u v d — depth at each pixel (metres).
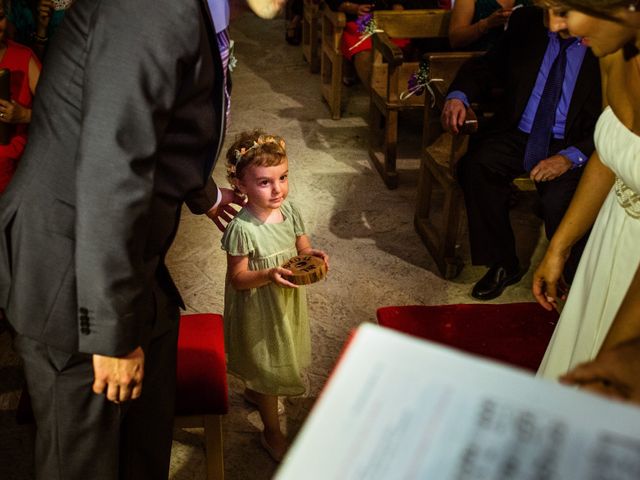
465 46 4.66
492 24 4.49
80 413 1.89
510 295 3.66
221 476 2.44
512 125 3.64
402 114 5.84
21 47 3.13
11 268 1.80
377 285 3.74
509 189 3.63
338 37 5.48
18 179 1.77
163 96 1.63
